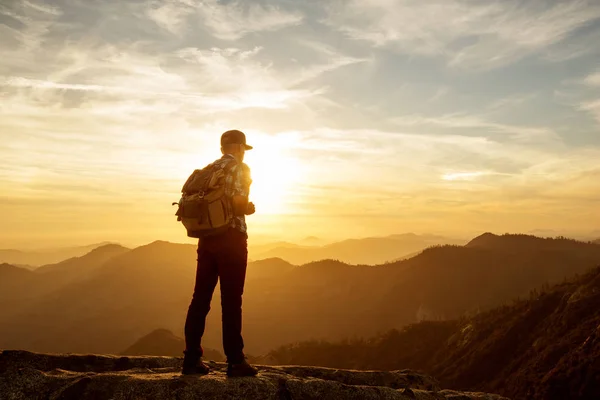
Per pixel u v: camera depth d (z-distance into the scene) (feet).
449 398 18.13
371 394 15.03
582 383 194.08
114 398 13.29
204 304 16.03
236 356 15.33
